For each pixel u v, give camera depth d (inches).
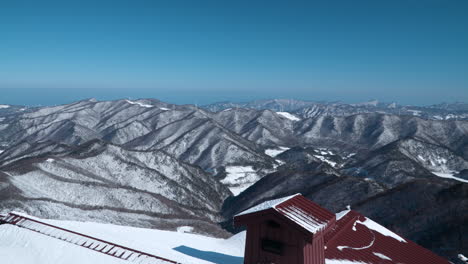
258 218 543.8
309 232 497.7
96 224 1029.8
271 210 530.9
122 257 596.1
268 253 537.0
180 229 2891.2
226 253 843.4
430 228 2258.9
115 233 861.2
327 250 745.0
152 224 2920.8
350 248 797.2
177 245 840.3
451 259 1765.5
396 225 2503.7
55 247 629.6
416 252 904.9
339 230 888.9
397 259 817.5
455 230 2048.5
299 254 511.2
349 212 1074.1
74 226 850.8
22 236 685.9
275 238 532.7
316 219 555.8
